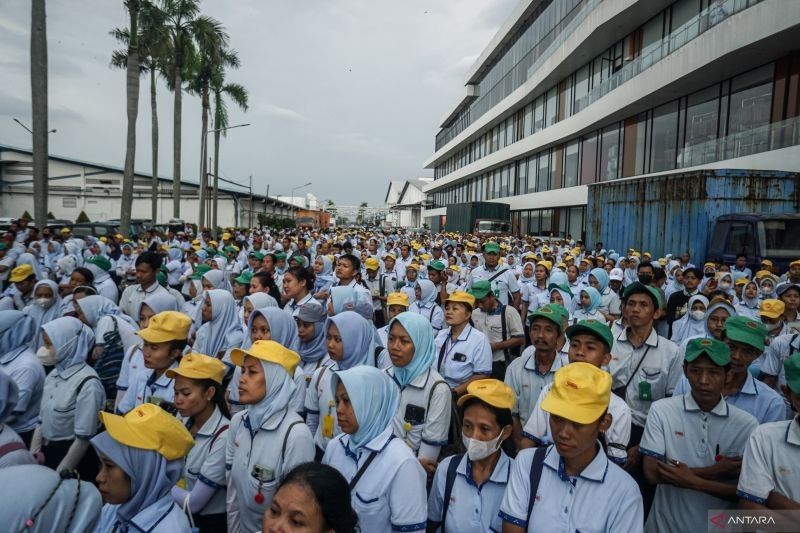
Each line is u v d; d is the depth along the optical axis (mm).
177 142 32094
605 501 2400
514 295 8766
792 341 4949
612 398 3471
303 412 4117
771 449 2600
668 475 3008
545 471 2559
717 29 17984
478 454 2727
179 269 11984
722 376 3096
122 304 6695
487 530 2770
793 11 14914
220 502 3297
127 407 4258
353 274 7195
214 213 41406
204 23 30906
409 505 2646
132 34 23500
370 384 2785
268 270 9039
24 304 6898
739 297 8867
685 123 22938
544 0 36719
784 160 15977
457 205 39375
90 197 48281
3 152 46750
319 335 4723
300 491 1924
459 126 64188
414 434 3586
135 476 2355
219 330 5152
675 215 15773
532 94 38781
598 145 30703
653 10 24141
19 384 3994
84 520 1937
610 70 28703
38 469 1907
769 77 18297
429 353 3717
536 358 4254
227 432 3240
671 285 10008
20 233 15719
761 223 12875
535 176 40250
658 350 4160
